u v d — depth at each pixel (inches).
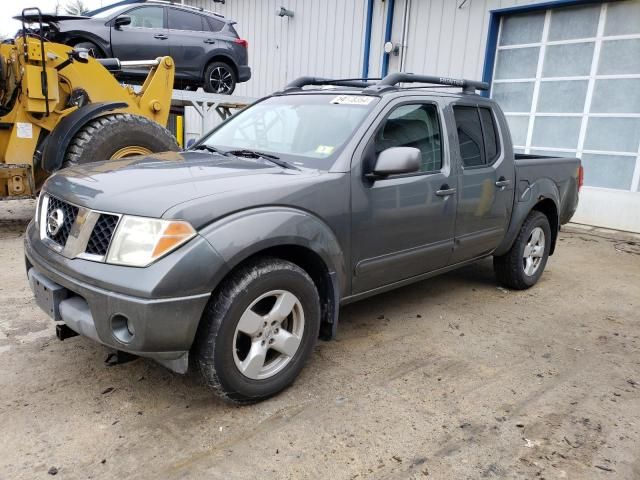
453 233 162.1
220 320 104.6
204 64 426.0
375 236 136.1
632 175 341.7
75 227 106.7
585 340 162.4
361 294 141.2
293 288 115.9
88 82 263.3
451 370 137.9
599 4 344.5
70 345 140.4
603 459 103.8
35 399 115.3
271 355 121.1
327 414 114.7
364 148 133.1
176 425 108.4
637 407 123.6
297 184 118.3
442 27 415.2
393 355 144.9
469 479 96.3
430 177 150.3
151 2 401.1
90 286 100.3
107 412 111.9
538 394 127.6
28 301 169.8
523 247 197.8
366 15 460.4
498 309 185.9
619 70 340.8
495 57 398.3
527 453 104.5
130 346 99.0
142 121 261.3
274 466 97.4
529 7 366.0
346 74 493.0
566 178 216.4
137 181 112.8
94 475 93.1
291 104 158.6
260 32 576.4
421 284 210.7
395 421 113.2
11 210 319.9
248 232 105.4
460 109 168.7
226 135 163.6
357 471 97.0
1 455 96.9
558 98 370.9
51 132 243.6
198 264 98.6
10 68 242.5
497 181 175.5
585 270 246.4
